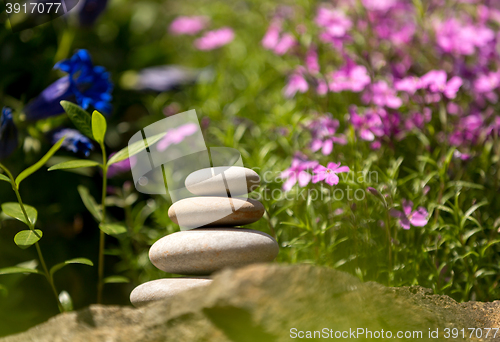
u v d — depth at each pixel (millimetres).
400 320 538
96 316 538
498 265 631
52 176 733
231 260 561
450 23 737
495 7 762
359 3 749
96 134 592
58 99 673
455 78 668
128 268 700
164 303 536
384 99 685
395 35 751
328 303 527
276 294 524
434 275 615
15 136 648
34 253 703
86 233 743
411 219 617
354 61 731
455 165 668
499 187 656
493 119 689
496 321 557
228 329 521
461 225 619
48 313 692
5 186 706
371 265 632
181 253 563
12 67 743
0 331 653
